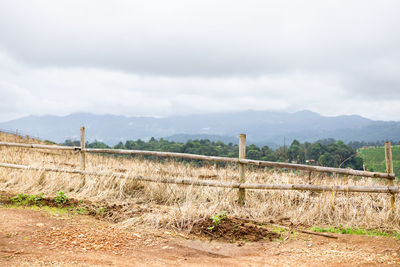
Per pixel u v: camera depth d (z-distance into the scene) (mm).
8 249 4031
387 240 4934
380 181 7465
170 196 7504
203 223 5539
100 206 6504
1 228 4754
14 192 7617
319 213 6227
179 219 5668
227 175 7984
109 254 4148
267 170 8422
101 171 8188
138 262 3947
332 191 6359
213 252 4527
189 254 4398
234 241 5008
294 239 5078
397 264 3947
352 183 7344
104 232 5004
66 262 3740
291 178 7785
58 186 8234
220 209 6594
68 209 6246
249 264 4027
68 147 8555
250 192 7258
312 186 6484
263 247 4750
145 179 7781
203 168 9078
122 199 7516
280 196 7000
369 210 6207
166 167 8523
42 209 6105
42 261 3721
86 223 5434
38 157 12000
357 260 4102
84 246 4352
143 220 5684
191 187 7426
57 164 9883
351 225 5816
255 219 6195
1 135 21391
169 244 4734
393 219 5918
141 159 9258
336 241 4953
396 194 6734
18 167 8875
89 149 8422
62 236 4652
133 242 4699
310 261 4113
